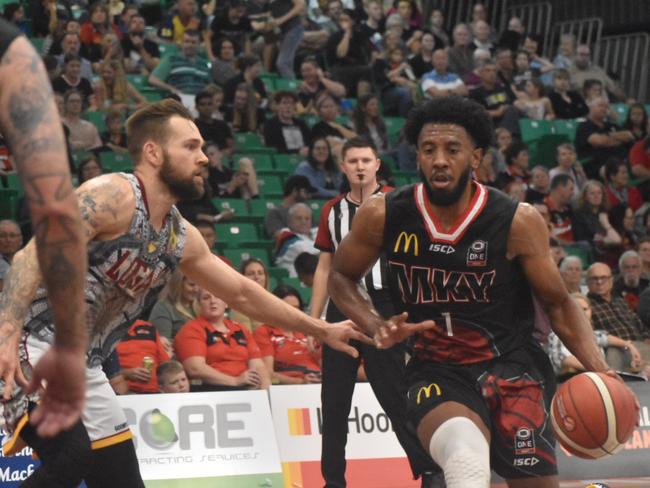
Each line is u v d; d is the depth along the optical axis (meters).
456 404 5.68
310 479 10.69
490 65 23.30
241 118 20.52
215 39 22.41
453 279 5.76
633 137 22.36
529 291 5.97
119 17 22.72
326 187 18.67
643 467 11.54
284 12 23.14
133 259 5.70
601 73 26.58
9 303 5.19
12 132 2.99
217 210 17.33
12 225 13.58
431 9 30.56
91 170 15.70
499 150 20.83
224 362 11.20
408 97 23.03
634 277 16.09
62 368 2.96
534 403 5.82
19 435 5.71
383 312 8.92
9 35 3.06
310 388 10.96
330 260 9.58
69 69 18.83
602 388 5.64
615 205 19.58
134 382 10.62
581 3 31.19
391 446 11.03
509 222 5.68
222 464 10.29
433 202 5.68
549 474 5.81
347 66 23.53
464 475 5.19
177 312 12.07
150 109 5.80
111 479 5.95
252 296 6.40
